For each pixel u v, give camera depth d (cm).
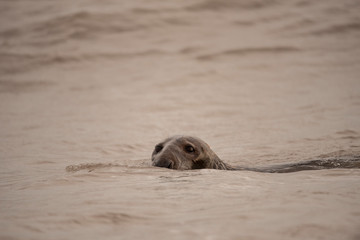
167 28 9356
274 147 3625
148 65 7912
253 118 4941
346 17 9531
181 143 2698
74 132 4438
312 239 1334
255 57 8094
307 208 1598
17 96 6562
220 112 5319
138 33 9181
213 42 8775
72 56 8319
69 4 10462
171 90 6619
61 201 1805
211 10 10025
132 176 2308
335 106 5222
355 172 2364
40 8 10412
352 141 3697
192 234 1395
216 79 7119
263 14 9856
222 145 3791
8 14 10250
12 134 4341
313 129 4222
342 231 1378
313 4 10200
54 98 6384
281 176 2312
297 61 7794
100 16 9625
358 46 8356
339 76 6881
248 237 1359
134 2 10294
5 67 7950
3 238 1391
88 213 1620
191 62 7975
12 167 2888
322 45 8494
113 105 5875
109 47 8688
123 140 4053
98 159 3234
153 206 1695
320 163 2741
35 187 2131
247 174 2369
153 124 4819
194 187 1994
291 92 6191
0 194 2020
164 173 2383
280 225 1441
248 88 6550
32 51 8538
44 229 1470
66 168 2725
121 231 1441
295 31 9138
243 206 1658
